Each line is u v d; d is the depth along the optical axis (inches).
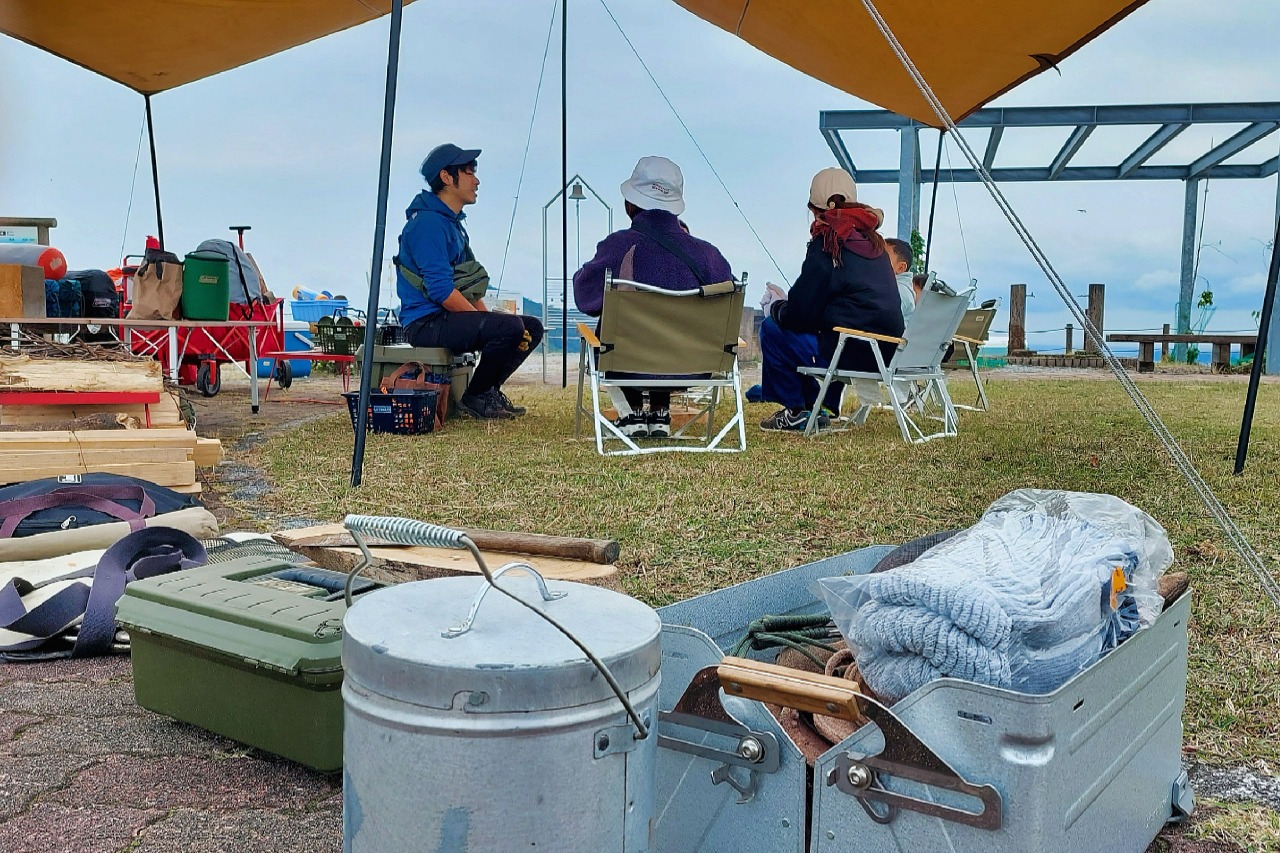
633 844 40.9
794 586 71.4
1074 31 207.8
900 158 575.2
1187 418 267.3
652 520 132.1
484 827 37.8
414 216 248.4
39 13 235.5
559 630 38.5
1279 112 507.2
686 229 210.5
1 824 58.9
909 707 44.8
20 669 84.8
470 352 248.5
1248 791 63.5
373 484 160.9
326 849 56.4
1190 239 746.8
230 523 134.7
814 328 225.6
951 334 229.0
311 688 62.5
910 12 209.3
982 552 54.4
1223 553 113.8
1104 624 51.9
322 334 351.9
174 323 241.0
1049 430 236.5
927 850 44.6
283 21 251.8
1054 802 43.5
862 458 186.4
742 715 49.5
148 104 297.4
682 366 196.2
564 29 402.6
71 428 160.4
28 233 302.5
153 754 68.2
